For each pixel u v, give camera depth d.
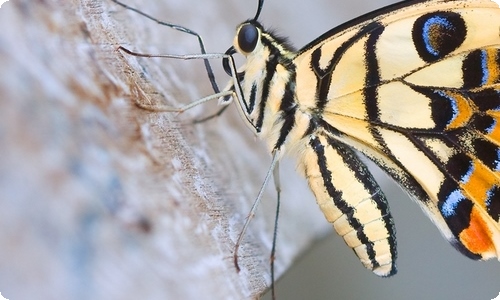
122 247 0.13
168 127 0.15
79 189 0.12
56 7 0.13
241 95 0.16
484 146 0.15
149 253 0.13
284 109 0.16
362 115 0.16
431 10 0.15
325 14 0.18
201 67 0.16
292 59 0.16
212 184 0.15
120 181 0.13
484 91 0.15
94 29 0.14
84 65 0.13
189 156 0.15
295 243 0.16
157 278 0.13
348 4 0.18
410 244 0.17
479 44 0.15
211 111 0.16
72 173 0.12
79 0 0.14
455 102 0.15
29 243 0.11
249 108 0.16
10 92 0.11
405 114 0.16
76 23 0.14
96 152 0.13
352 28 0.16
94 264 0.12
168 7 0.16
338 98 0.16
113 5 0.15
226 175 0.15
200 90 0.16
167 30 0.16
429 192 0.16
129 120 0.14
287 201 0.16
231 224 0.15
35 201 0.11
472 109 0.15
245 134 0.16
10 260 0.11
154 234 0.13
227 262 0.14
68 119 0.13
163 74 0.15
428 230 0.17
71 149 0.12
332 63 0.16
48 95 0.12
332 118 0.16
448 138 0.16
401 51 0.15
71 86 0.13
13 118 0.11
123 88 0.14
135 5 0.15
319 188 0.16
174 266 0.13
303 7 0.18
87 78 0.13
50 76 0.13
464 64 0.15
